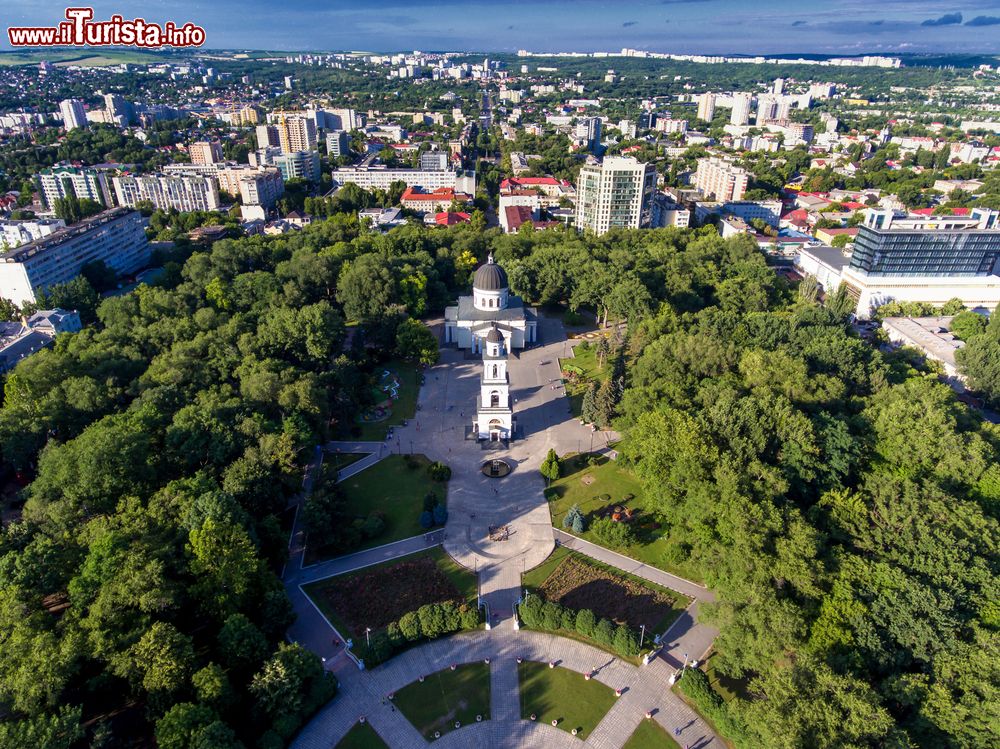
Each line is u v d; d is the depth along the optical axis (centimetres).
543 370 17900
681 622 9750
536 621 9456
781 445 11444
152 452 11769
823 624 8256
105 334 15900
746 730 7556
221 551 9012
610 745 7944
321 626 9581
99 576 8562
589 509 12262
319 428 13338
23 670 7219
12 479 12938
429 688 8675
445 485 12988
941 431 11438
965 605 8306
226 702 7706
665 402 12825
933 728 7106
